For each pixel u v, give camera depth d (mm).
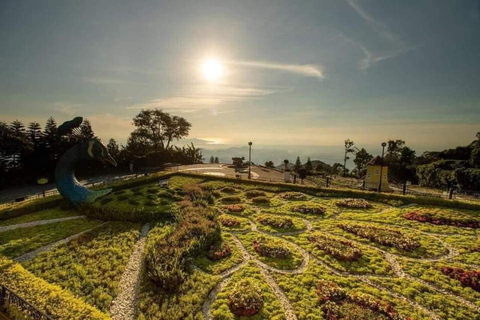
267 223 18891
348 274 12320
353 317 9109
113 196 23797
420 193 32562
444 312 9734
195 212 20047
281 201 25266
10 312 8195
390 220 19594
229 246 15086
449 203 22594
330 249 14203
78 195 21828
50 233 16797
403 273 12414
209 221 18000
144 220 19266
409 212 21172
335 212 21781
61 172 21781
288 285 11289
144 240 16078
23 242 15297
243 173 44031
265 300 10344
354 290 10945
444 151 57094
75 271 12125
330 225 18656
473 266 12969
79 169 46156
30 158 42688
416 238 16234
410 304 10141
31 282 9648
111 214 19656
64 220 19531
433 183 46531
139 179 31000
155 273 11094
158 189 26797
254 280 11656
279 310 9766
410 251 14508
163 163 59906
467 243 15547
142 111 63719
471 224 18547
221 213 21578
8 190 36906
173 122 67062
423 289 11047
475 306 10148
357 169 74062
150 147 65625
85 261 13164
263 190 29562
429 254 14211
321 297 10320
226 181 33062
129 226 18078
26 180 41531
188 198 24656
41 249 14750
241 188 30156
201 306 9992
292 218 20328
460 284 11430
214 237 15930
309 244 15367
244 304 9789
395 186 44031
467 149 53781
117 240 15672
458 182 39906
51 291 9109
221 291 10984
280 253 13883
